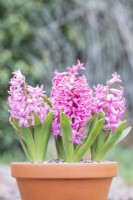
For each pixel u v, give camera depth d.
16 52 9.43
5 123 7.77
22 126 2.98
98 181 2.88
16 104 2.97
